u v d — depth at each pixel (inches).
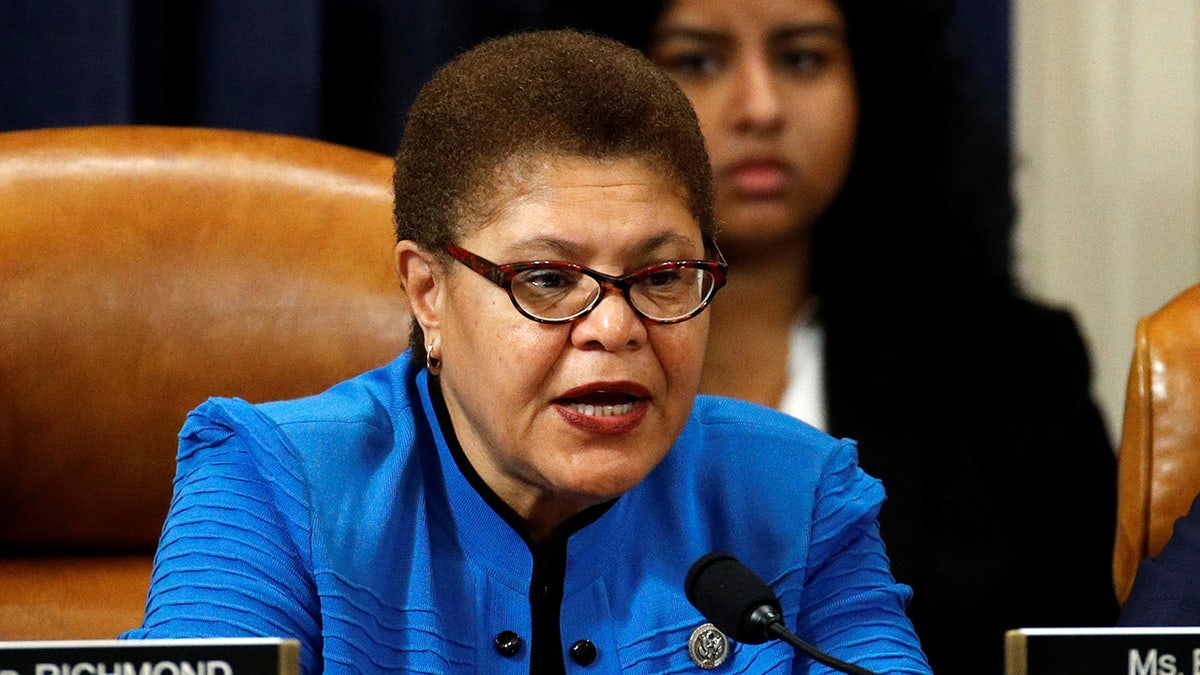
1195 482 255.8
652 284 182.5
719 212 361.1
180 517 200.5
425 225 190.5
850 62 362.0
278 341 264.5
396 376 217.6
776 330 368.5
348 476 202.2
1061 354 366.3
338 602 192.1
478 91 185.2
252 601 192.4
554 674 199.3
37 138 271.4
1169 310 265.6
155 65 379.9
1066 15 460.1
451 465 204.8
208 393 263.3
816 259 367.6
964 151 370.0
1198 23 455.8
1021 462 355.3
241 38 383.6
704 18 353.4
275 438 201.6
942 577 340.8
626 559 208.1
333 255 267.7
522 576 202.2
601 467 182.7
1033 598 353.7
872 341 361.4
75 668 146.2
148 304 262.8
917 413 356.8
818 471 220.1
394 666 194.1
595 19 361.1
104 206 265.3
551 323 179.2
